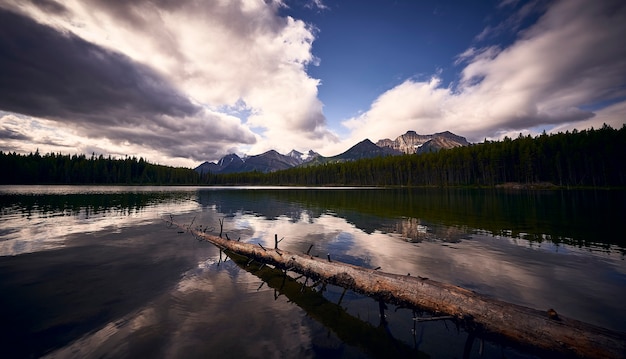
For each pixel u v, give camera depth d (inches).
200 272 403.2
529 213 1061.1
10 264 426.3
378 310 290.2
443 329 254.2
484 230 725.9
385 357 205.8
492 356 211.3
